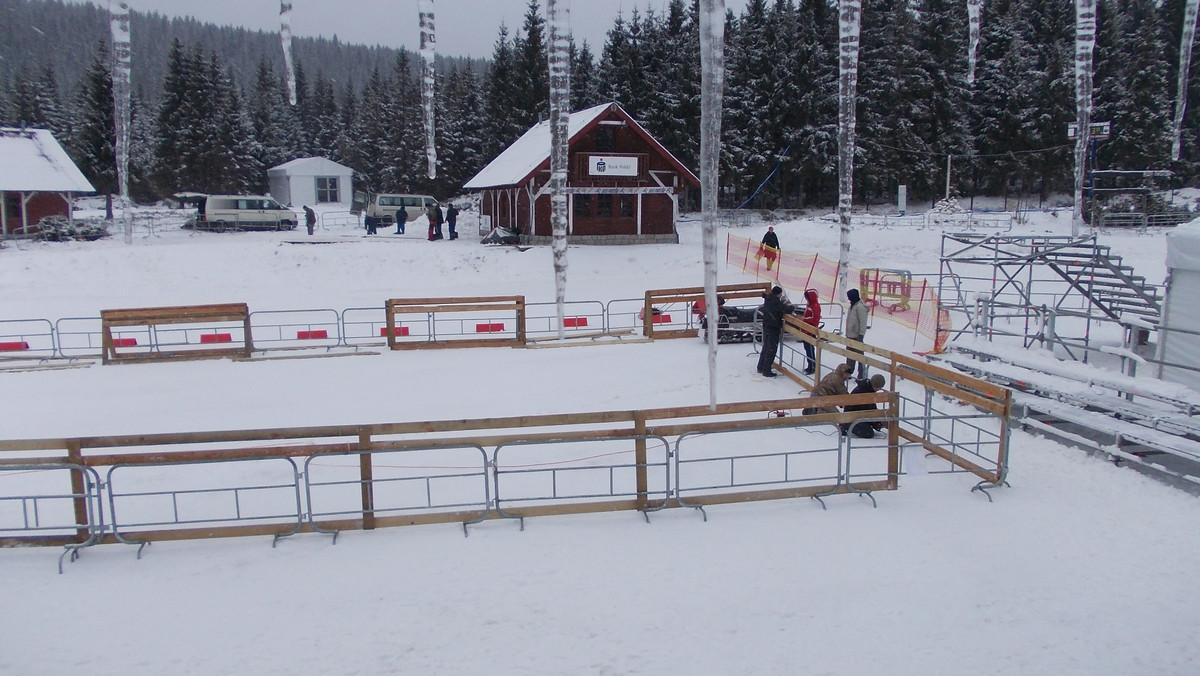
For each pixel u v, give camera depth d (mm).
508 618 6508
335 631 6344
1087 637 6215
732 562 7438
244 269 28250
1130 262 30312
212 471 10086
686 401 13438
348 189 62406
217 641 6223
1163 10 55562
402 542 7914
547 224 35094
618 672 5762
